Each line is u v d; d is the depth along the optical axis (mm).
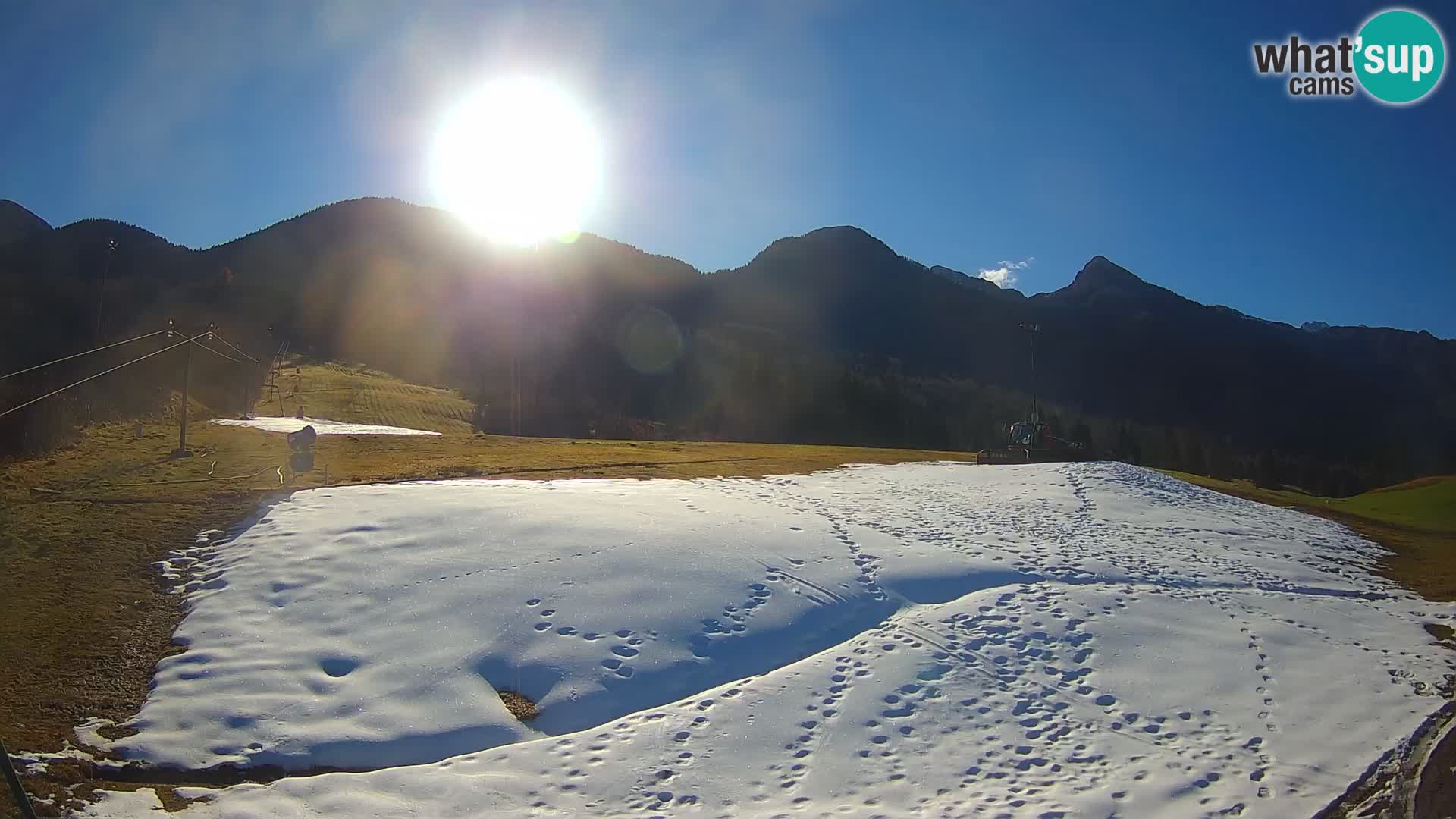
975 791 8836
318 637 11664
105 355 52906
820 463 28281
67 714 9875
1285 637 13188
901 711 10531
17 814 7711
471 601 12633
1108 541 17906
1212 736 10078
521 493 18281
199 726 9703
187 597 12859
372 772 9094
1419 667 12203
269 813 8148
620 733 9875
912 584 14641
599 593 13039
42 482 18438
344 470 21516
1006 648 12297
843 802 8648
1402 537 21297
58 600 12531
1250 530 20125
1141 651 12367
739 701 10602
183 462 22062
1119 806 8469
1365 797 8617
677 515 17219
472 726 9992
